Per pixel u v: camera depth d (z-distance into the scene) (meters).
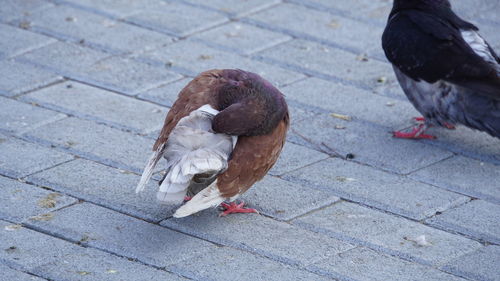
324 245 9.24
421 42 11.06
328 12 15.07
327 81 12.94
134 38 13.87
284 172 10.68
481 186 10.54
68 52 13.37
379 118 12.10
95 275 8.50
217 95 9.32
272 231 9.47
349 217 9.79
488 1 15.73
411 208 10.02
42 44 13.55
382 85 12.94
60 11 14.64
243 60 13.35
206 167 8.45
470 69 10.77
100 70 12.91
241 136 9.10
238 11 14.95
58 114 11.71
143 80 12.70
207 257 8.93
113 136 11.25
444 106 11.25
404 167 10.92
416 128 11.69
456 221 9.79
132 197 9.95
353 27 14.58
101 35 13.91
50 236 9.15
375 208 10.02
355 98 12.55
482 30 14.66
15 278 8.39
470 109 11.10
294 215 9.80
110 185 10.16
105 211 9.66
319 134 11.60
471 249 9.28
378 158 11.10
